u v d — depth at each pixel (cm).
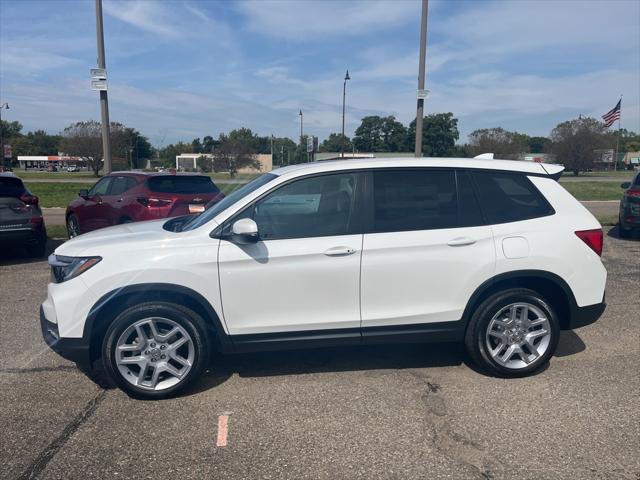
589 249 418
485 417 356
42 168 10375
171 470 299
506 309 411
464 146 5584
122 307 387
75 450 319
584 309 419
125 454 315
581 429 339
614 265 841
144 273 374
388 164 410
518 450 316
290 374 431
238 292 384
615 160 7212
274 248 383
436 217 405
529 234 409
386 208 401
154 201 879
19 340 511
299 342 396
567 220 420
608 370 432
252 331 389
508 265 403
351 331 398
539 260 405
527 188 425
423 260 395
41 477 293
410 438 330
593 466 299
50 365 452
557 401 378
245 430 342
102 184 1025
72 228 1104
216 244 383
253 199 393
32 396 393
